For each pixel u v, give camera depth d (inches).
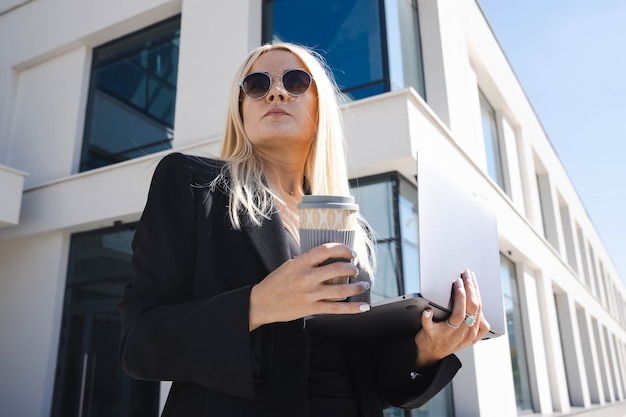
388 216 227.8
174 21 320.8
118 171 295.0
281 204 48.6
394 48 255.6
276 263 40.6
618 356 1036.5
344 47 259.6
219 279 38.5
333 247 31.3
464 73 323.3
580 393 514.9
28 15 373.4
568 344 532.7
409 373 48.3
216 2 291.1
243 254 40.2
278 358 38.0
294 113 50.1
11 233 324.8
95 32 337.7
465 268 47.9
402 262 219.6
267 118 48.8
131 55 335.0
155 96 315.3
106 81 340.8
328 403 41.3
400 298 39.1
